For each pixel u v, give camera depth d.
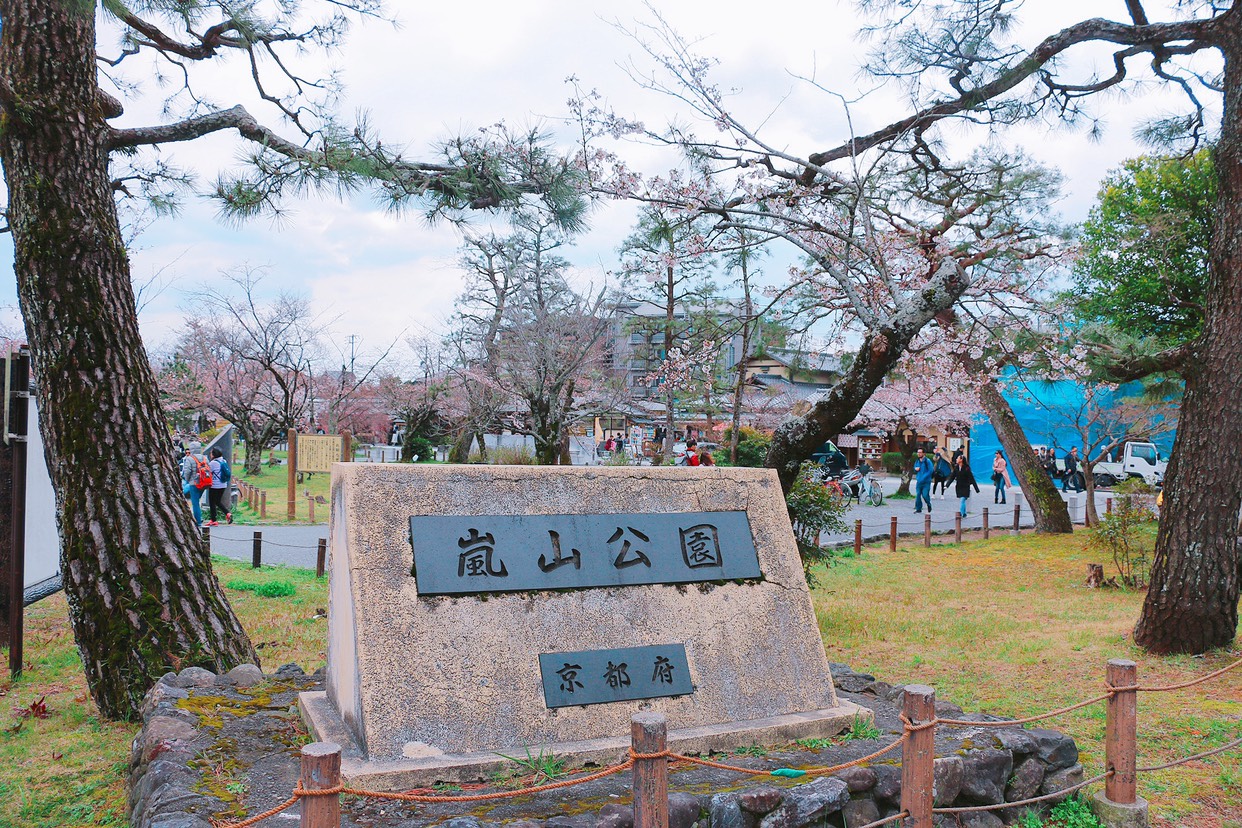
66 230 5.73
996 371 13.54
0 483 7.55
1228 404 7.25
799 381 29.81
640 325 21.31
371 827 3.41
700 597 4.84
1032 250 11.19
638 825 2.91
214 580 6.15
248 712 4.81
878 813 3.96
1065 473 25.44
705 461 17.31
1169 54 8.78
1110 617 9.09
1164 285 16.83
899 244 10.83
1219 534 7.29
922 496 21.05
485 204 7.50
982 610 9.63
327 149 6.72
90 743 5.16
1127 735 4.32
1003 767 4.33
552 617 4.46
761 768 4.16
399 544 4.36
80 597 5.70
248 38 6.70
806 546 9.45
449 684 4.14
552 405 18.88
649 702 4.47
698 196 8.45
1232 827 4.33
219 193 7.25
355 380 33.38
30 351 5.96
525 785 3.88
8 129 5.64
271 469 32.50
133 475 5.86
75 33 5.78
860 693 5.60
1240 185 7.30
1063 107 9.34
